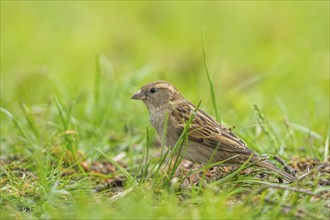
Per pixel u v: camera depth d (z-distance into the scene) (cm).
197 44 2244
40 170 1034
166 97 1094
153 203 897
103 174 1115
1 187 1031
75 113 1379
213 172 1036
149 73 1673
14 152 1209
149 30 2341
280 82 1730
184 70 2047
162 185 956
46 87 1697
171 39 2284
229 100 1502
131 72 1725
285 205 849
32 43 2156
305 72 1889
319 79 1866
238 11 2427
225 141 1023
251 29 2284
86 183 1008
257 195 902
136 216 823
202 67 2017
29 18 2334
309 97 1484
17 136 1220
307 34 2169
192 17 2419
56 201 934
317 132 1268
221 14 2411
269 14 2383
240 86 1494
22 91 1617
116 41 2230
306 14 2352
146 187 960
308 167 1040
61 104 1236
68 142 1147
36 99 1584
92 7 2477
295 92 1756
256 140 1177
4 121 1325
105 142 1256
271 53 2112
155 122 1110
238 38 2202
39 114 1410
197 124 1047
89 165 1133
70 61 2058
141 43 2238
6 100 1490
